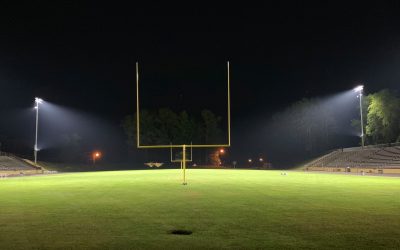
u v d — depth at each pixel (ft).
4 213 30.07
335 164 137.18
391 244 19.57
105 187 53.78
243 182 62.69
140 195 41.93
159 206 32.73
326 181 65.72
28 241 20.77
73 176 95.55
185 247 19.20
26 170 126.11
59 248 19.36
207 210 30.30
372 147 131.75
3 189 52.95
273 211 29.66
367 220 25.85
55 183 65.21
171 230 22.99
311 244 19.60
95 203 35.35
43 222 26.03
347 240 20.38
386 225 24.17
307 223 24.82
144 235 21.77
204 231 22.65
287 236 21.27
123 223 25.27
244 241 20.25
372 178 76.95
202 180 68.54
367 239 20.58
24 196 42.73
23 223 25.76
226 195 41.29
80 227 24.17
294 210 30.17
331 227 23.57
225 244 19.67
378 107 130.11
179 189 49.14
